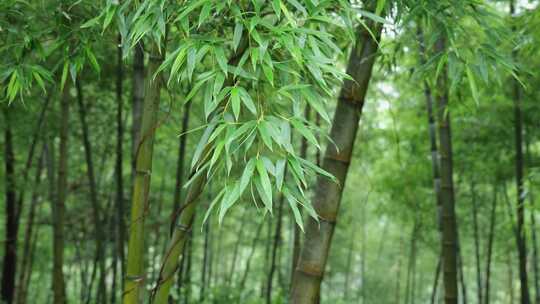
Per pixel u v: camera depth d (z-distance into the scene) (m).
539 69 3.90
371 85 5.12
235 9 1.49
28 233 6.88
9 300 5.78
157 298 2.01
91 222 8.08
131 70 5.01
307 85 1.46
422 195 7.31
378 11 1.91
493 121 5.68
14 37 2.09
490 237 7.68
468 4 2.22
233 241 12.69
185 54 1.51
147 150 2.00
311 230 2.39
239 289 6.42
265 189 1.35
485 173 6.67
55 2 1.99
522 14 3.34
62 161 5.06
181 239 2.01
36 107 4.84
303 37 1.46
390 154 7.34
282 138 1.38
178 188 4.86
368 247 13.72
